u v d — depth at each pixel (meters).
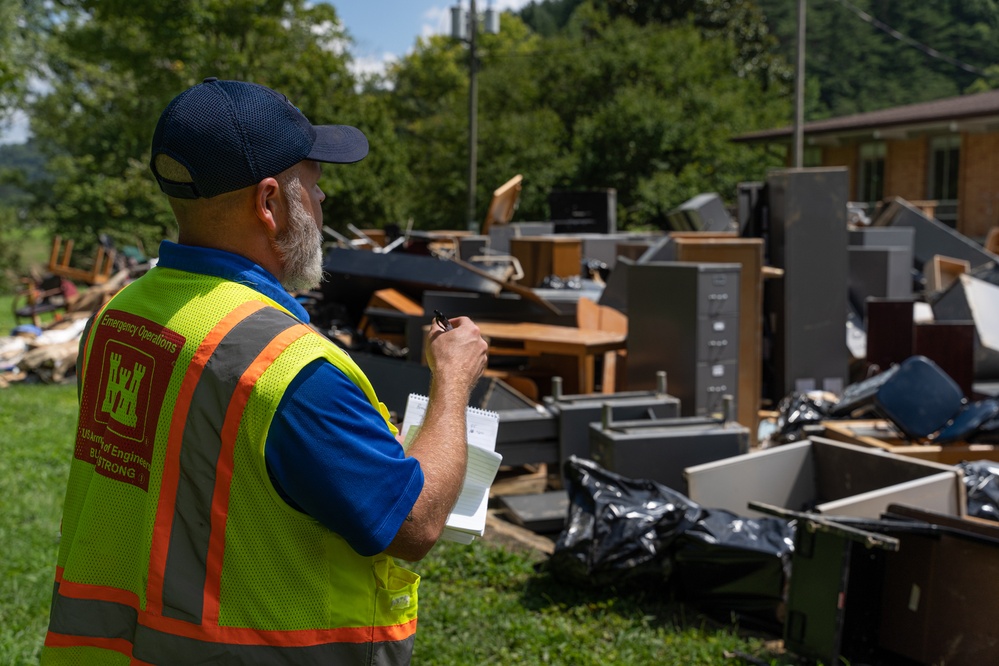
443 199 38.91
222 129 1.75
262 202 1.81
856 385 8.27
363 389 1.80
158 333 1.78
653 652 4.60
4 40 14.42
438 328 2.07
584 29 55.47
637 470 6.26
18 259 40.69
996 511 5.42
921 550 4.46
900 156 28.53
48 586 5.39
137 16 25.91
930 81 50.09
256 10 27.84
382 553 1.76
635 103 36.97
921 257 16.08
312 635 1.73
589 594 5.29
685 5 54.41
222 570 1.71
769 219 10.45
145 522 1.74
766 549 4.91
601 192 21.62
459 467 1.85
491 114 41.94
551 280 12.42
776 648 4.70
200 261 1.82
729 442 6.40
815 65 55.28
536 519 6.50
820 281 10.03
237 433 1.67
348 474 1.66
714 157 36.47
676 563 5.18
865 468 5.71
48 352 13.91
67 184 39.53
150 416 1.75
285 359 1.68
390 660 1.81
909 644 4.50
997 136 24.66
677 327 8.18
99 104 39.88
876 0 51.16
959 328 8.33
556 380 7.37
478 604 5.17
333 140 1.92
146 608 1.73
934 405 6.88
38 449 8.90
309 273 1.91
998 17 43.47
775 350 10.23
